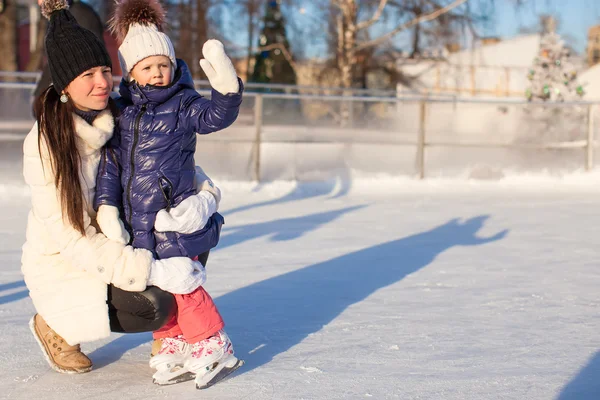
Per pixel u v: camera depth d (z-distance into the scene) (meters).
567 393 2.64
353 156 10.24
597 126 11.11
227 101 2.62
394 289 4.34
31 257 2.78
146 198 2.68
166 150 2.68
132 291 2.66
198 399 2.64
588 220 7.19
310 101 10.20
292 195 9.05
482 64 26.88
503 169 10.88
